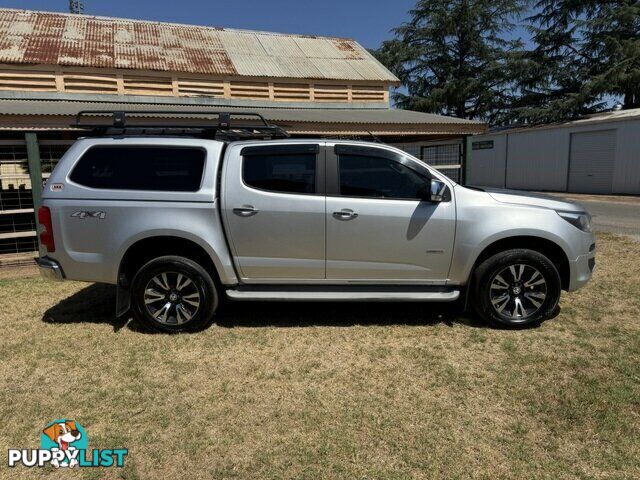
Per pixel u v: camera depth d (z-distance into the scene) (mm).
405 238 4383
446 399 3344
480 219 4363
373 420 3105
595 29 27500
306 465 2693
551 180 21766
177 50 12469
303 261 4414
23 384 3615
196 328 4551
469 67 35469
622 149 18500
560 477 2568
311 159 4391
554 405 3232
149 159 4430
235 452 2811
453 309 5152
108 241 4352
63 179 4406
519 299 4543
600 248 8086
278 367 3852
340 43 15570
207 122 8117
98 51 11234
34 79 9953
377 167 4418
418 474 2611
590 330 4504
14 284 6395
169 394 3457
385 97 13156
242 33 14828
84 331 4664
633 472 2596
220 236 4391
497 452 2779
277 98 12164
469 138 10156
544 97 30250
